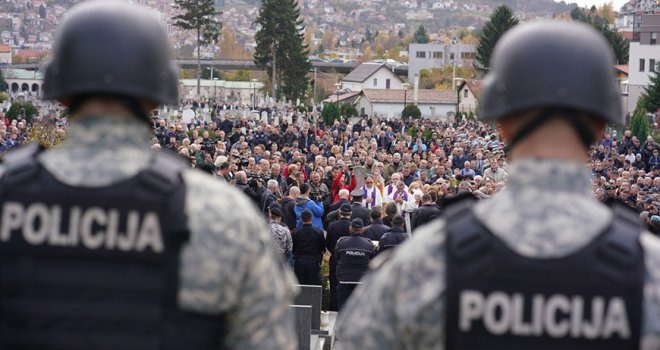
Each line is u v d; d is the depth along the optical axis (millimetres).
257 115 93625
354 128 74750
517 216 3305
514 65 3412
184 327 3344
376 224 18609
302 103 133750
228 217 3369
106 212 3387
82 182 3424
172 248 3348
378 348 3316
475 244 3273
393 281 3312
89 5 3592
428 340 3281
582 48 3404
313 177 26953
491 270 3254
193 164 25000
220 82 191500
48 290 3383
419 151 53594
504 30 126125
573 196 3324
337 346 15727
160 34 3611
